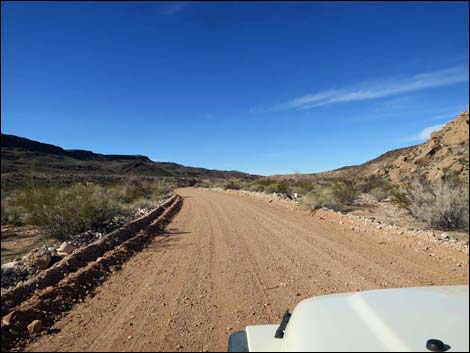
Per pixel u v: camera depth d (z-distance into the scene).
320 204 18.89
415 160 40.31
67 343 4.81
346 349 1.94
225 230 13.78
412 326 2.05
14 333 5.00
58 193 13.12
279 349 2.36
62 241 12.55
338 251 9.62
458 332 1.98
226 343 4.69
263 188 40.09
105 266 8.46
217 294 6.57
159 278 7.66
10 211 16.06
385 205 20.38
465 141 37.16
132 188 34.66
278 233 12.68
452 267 7.82
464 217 12.10
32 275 7.68
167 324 5.31
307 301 2.68
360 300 2.46
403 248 9.75
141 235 12.52
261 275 7.69
